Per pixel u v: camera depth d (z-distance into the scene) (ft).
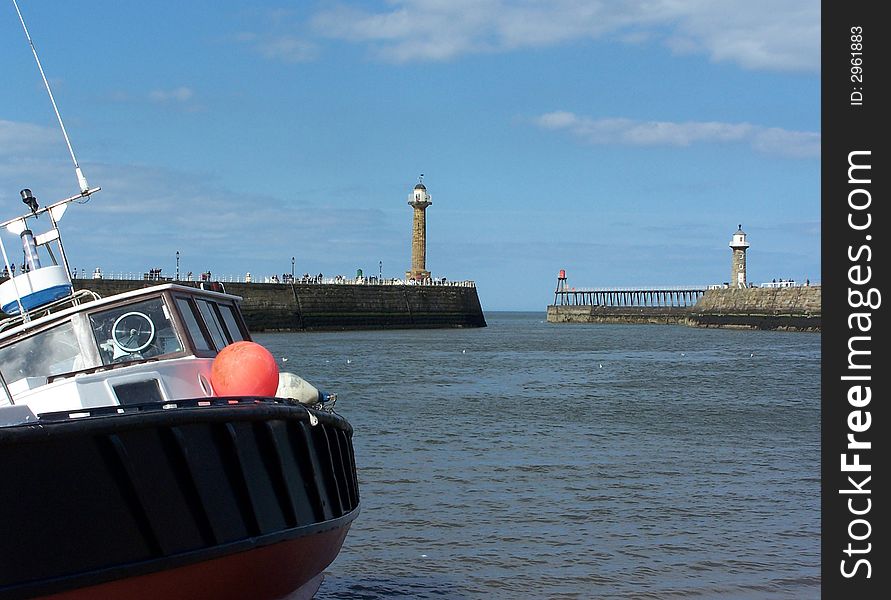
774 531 55.36
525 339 332.39
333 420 38.55
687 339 343.05
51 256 39.27
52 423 26.21
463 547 51.80
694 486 67.72
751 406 121.19
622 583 45.88
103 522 27.30
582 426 99.50
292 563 34.91
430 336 345.92
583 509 60.44
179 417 29.07
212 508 30.27
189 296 38.01
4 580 25.53
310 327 359.46
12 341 35.14
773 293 440.04
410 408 113.70
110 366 34.47
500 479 69.41
